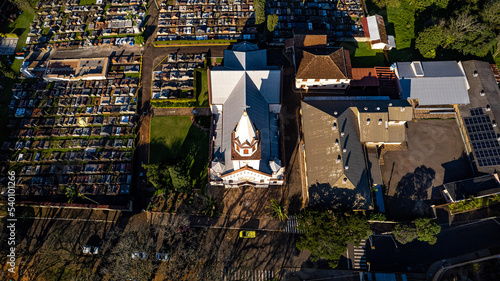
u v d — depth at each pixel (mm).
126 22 109938
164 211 83688
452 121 92375
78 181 87562
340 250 68562
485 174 81562
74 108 97500
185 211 83438
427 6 107062
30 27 110812
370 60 102625
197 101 96812
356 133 81812
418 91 91375
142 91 99812
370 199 75938
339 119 80312
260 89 82562
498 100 88500
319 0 113438
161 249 79438
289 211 83438
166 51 105500
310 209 71812
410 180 85750
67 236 82000
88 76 100500
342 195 74812
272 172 76062
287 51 103375
